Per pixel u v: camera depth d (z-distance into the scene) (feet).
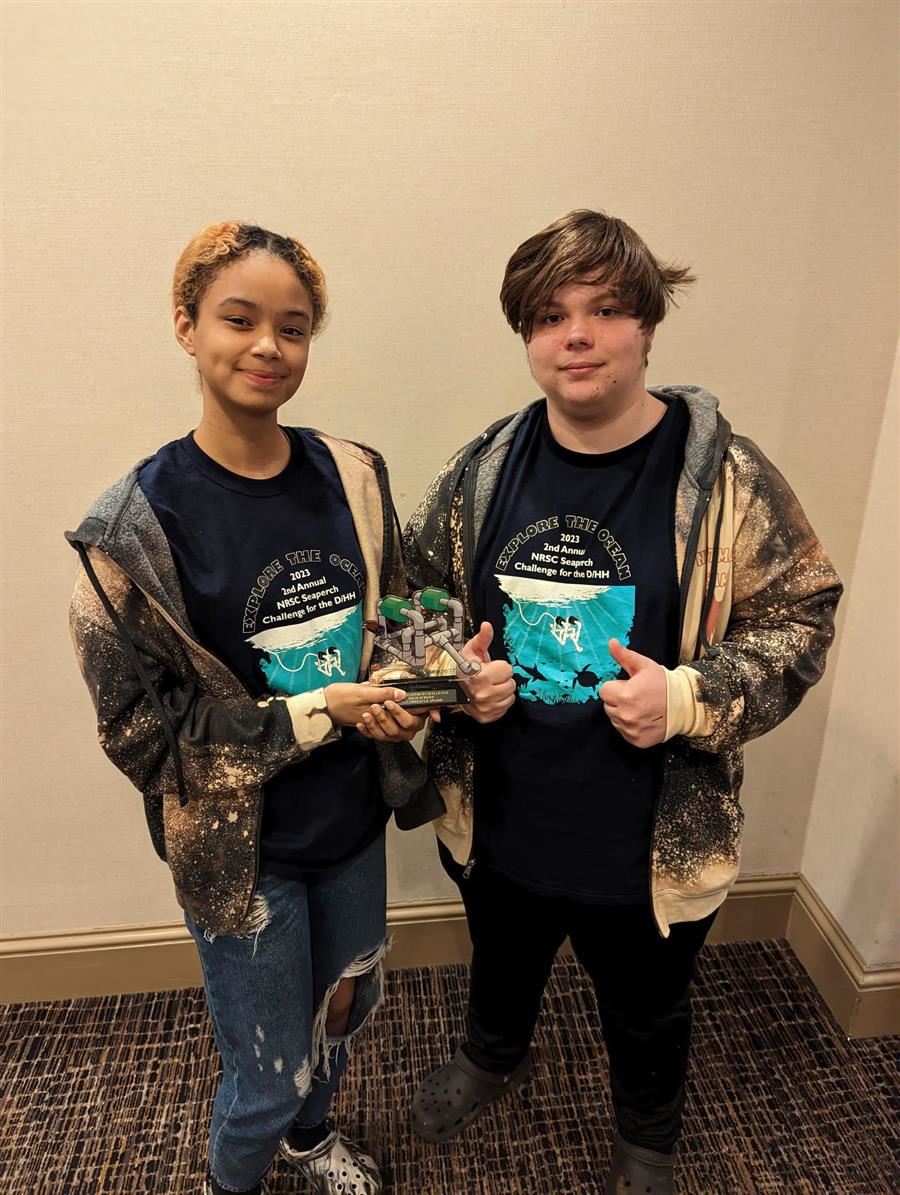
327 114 3.74
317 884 3.37
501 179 3.91
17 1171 4.32
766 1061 4.90
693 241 4.10
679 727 2.98
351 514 3.15
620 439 3.11
